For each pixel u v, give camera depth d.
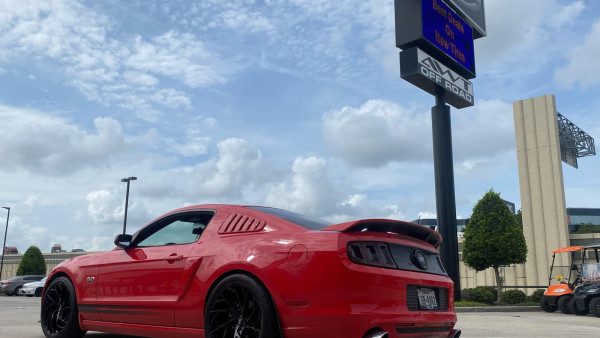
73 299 4.89
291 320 3.39
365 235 3.57
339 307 3.25
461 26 15.94
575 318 12.11
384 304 3.38
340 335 3.23
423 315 3.67
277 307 3.45
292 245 3.54
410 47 14.26
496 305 15.84
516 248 18.77
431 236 4.13
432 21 14.29
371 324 3.25
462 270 32.78
